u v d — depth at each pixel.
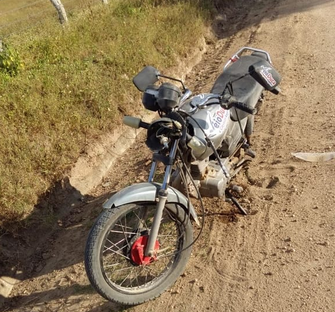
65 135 5.41
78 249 4.23
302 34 9.10
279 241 3.81
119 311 3.42
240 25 10.84
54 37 7.70
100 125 5.89
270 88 3.46
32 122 5.34
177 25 9.07
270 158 4.96
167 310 3.36
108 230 3.11
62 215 4.76
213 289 3.47
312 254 3.62
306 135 5.32
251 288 3.41
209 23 10.33
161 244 3.85
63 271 3.99
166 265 3.63
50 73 6.39
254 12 11.81
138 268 3.68
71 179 5.09
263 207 4.23
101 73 6.67
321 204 4.14
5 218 4.34
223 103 3.39
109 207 3.10
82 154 5.42
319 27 9.35
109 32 8.11
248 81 4.41
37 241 4.40
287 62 7.69
